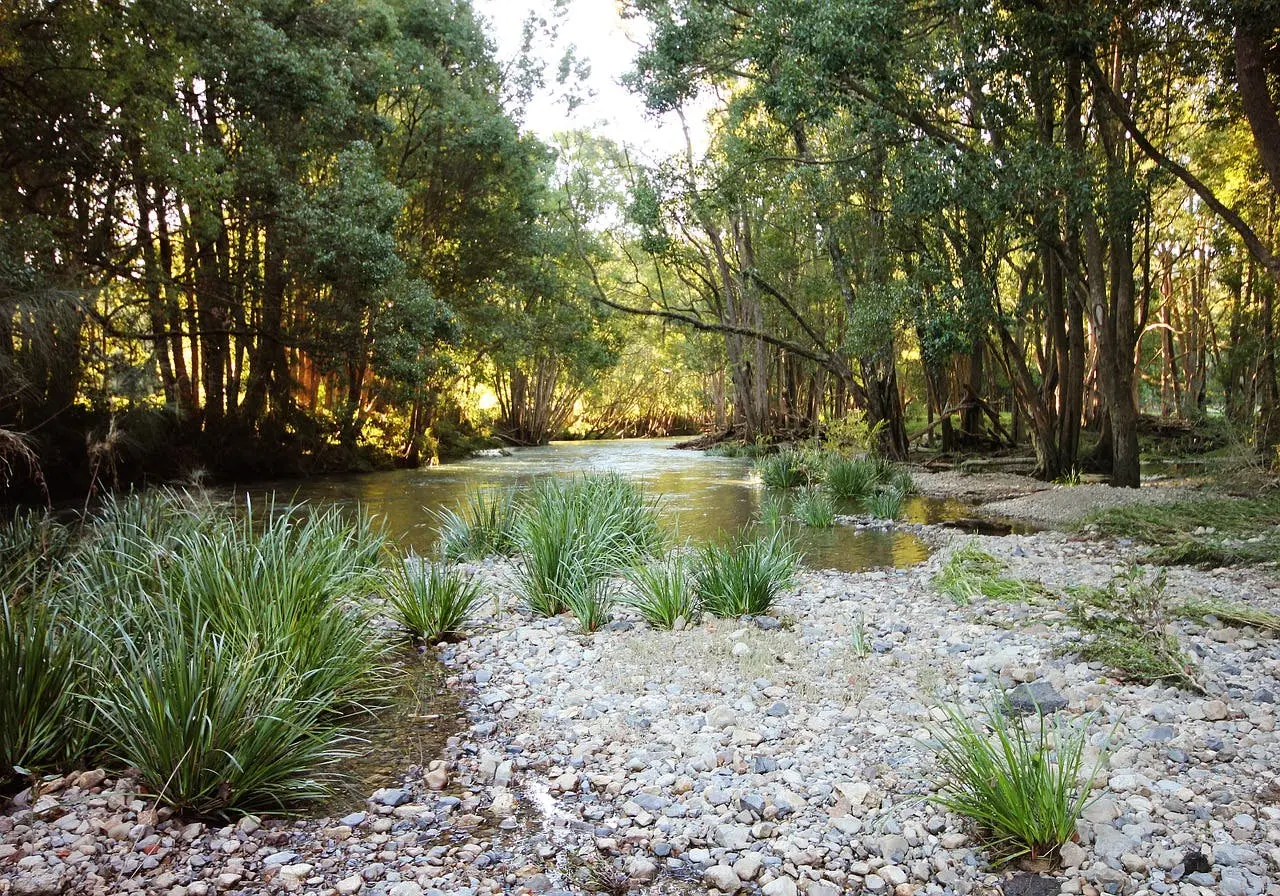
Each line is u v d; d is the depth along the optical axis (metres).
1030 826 3.12
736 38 17.03
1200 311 33.72
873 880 2.99
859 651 5.73
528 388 44.97
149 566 5.59
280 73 17.20
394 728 4.74
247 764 3.64
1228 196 23.50
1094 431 29.17
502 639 6.38
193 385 20.73
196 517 7.18
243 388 22.72
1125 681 4.95
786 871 3.10
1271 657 5.33
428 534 11.84
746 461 27.92
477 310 26.58
